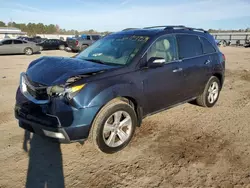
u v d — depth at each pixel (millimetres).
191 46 4672
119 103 3287
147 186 2697
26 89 3439
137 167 3055
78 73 3074
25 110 3248
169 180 2801
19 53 20062
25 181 2764
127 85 3324
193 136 3918
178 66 4203
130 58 3635
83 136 3021
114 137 3348
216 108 5375
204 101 5184
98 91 3021
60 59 3752
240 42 35812
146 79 3621
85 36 22469
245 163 3145
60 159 3230
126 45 3963
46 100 3000
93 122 3135
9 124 4379
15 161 3164
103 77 3156
